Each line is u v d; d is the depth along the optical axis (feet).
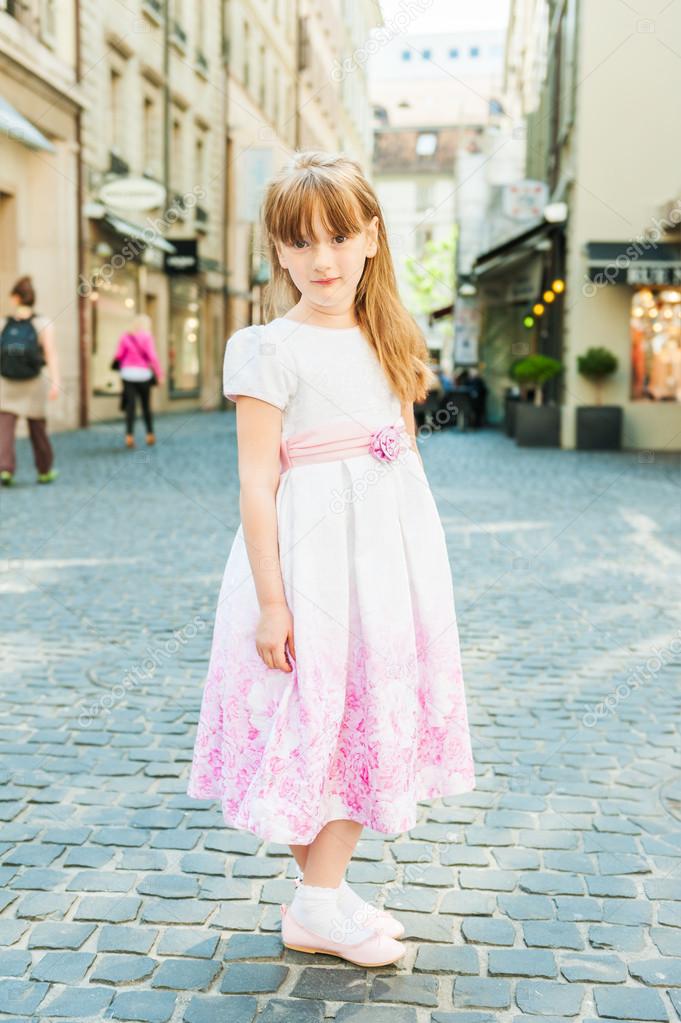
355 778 6.29
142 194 55.31
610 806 9.05
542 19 60.90
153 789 9.32
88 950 6.67
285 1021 5.94
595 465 39.19
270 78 86.02
